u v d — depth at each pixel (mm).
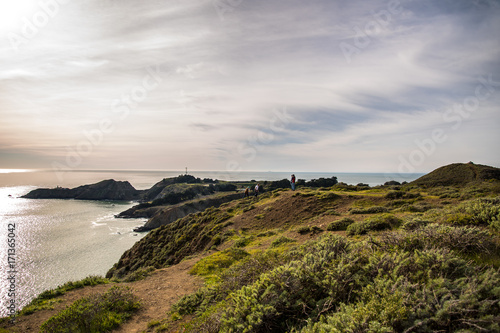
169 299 9383
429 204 16047
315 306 4254
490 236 5492
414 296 3281
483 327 2703
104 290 10367
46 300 9133
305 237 14227
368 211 16891
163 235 33594
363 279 4332
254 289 4832
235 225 24766
